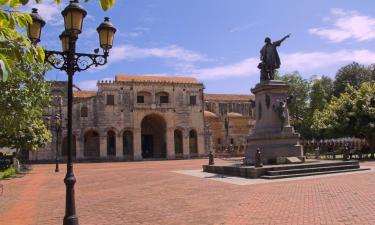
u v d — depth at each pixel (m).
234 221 11.46
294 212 12.20
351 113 44.69
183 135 76.38
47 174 36.84
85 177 31.72
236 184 20.55
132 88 74.25
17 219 13.49
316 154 47.38
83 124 70.88
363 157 47.75
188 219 12.17
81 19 10.63
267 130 26.70
